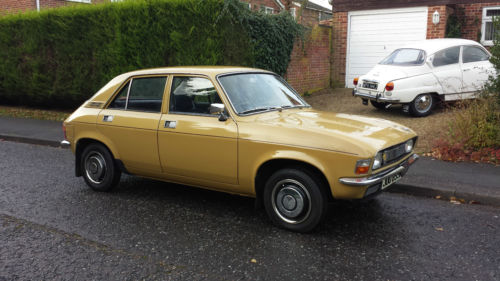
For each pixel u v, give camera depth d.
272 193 4.36
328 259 3.74
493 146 7.04
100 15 11.42
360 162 3.81
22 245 4.11
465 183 5.62
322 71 15.09
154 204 5.27
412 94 9.45
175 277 3.46
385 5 14.48
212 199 5.45
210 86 4.67
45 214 4.94
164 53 10.66
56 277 3.48
